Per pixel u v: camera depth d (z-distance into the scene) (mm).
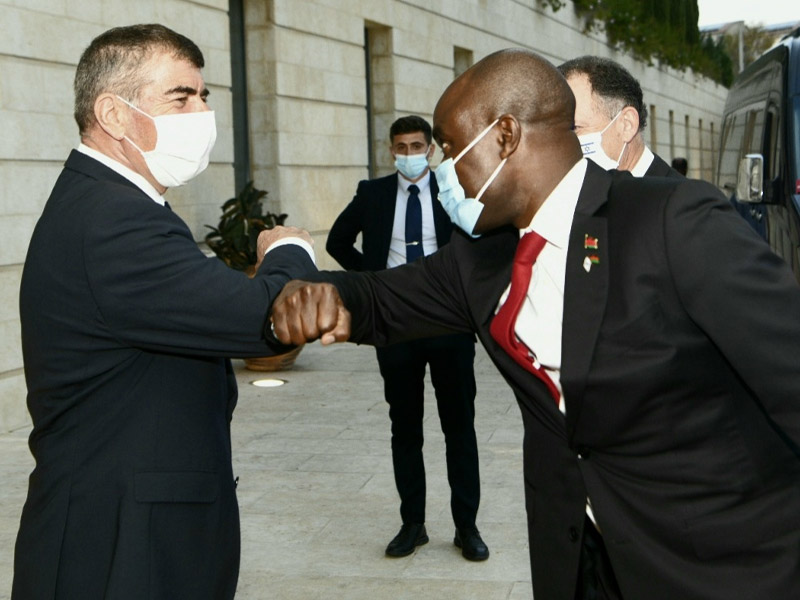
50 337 2250
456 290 2244
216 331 2178
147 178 2449
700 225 1842
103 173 2346
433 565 4367
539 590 2096
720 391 1895
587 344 1880
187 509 2260
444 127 2033
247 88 10906
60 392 2260
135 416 2238
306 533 4781
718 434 1891
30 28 7070
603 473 1957
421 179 4719
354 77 12664
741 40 50906
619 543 1931
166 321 2172
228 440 2439
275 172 10922
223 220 9258
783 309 1814
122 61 2359
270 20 10781
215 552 2324
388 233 4746
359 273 2359
